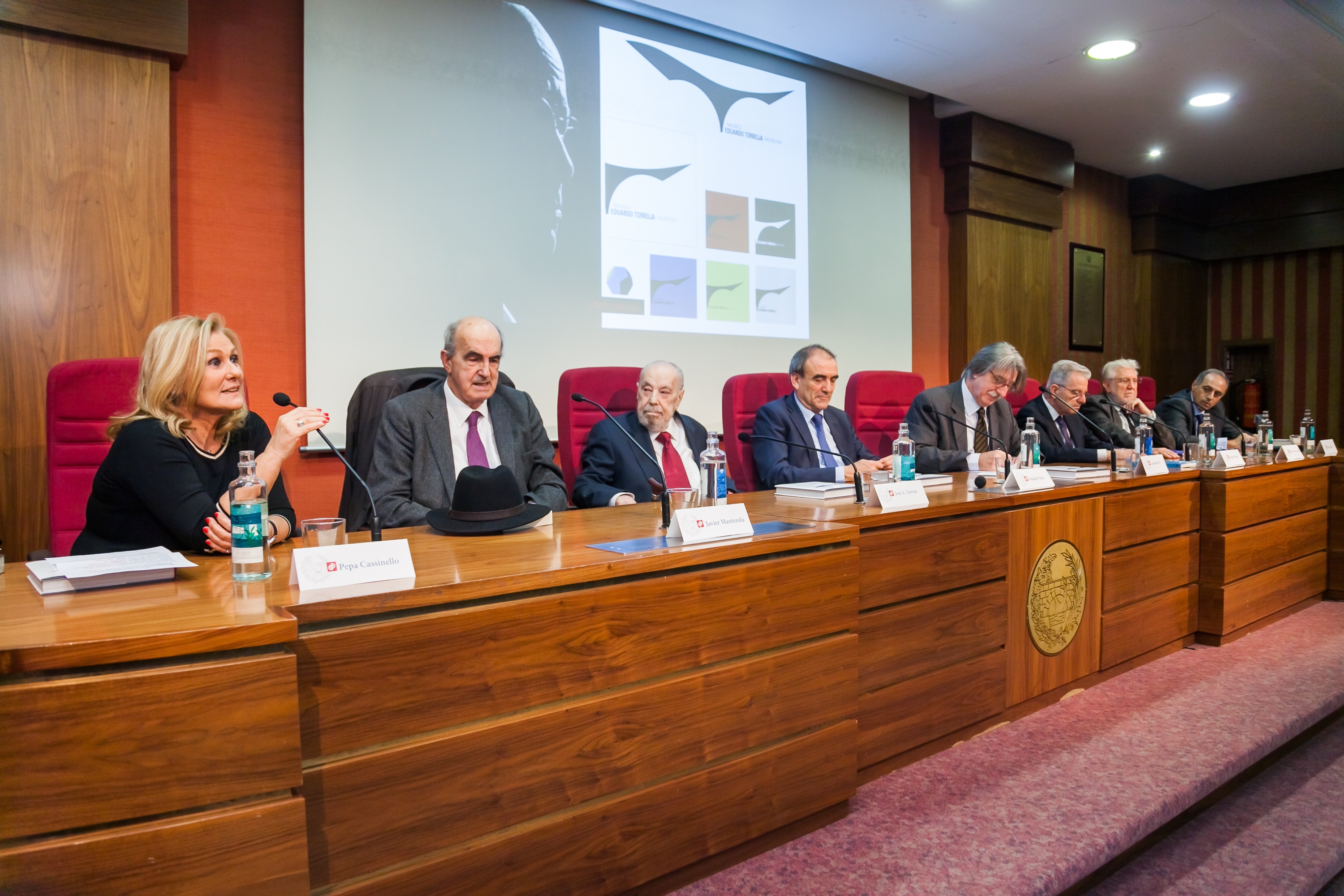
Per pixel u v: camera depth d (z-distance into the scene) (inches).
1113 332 267.1
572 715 50.1
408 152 128.0
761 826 60.1
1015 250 222.1
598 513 78.0
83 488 81.1
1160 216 273.1
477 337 87.3
